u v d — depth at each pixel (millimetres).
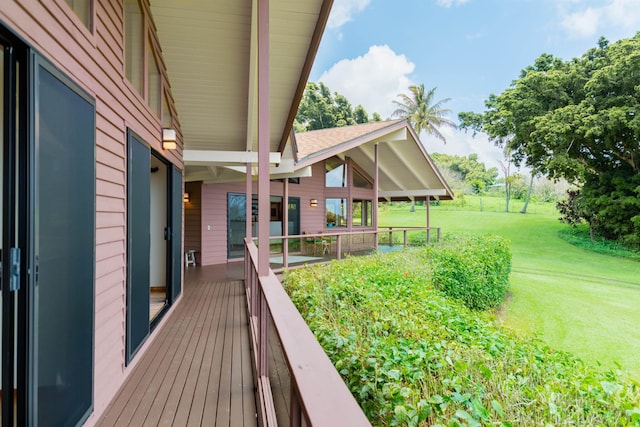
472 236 12469
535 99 18984
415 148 12086
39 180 1655
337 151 9461
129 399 2605
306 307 3680
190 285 6969
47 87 1729
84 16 2234
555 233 21625
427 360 2295
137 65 3422
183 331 4172
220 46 4301
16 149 1582
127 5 3107
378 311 3477
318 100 33500
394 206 33812
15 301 1581
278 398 2219
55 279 1801
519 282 12500
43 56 1694
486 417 1687
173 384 2840
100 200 2441
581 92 17953
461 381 2094
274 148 6781
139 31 3473
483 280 7684
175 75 4723
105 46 2525
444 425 1540
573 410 2197
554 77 18250
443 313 3951
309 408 761
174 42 4223
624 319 8477
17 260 1574
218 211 10148
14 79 1575
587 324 8102
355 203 15195
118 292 2797
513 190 32844
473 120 31172
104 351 2484
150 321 4066
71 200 1975
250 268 4680
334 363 2168
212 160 6066
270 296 1903
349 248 10477
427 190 13648
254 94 4938
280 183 11711
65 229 1905
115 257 2730
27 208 1583
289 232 11969
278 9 3717
